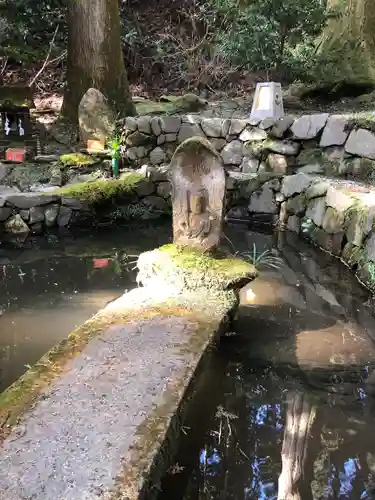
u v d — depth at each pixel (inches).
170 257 156.6
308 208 235.3
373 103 288.8
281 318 152.2
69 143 292.5
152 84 414.0
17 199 237.9
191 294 142.3
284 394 114.1
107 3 296.5
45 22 337.4
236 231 249.8
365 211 188.1
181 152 156.3
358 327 147.0
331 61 307.9
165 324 124.3
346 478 89.7
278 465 92.3
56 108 339.9
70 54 304.3
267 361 127.0
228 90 387.2
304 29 292.8
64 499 71.1
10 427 85.9
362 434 101.3
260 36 288.8
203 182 158.7
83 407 91.4
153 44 418.3
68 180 266.7
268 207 259.0
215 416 106.1
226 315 133.0
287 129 260.2
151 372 103.1
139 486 73.9
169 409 91.7
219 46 359.9
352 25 313.3
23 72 378.6
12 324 146.3
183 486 86.4
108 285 177.6
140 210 264.1
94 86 301.0
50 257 209.3
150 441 83.1
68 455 79.6
